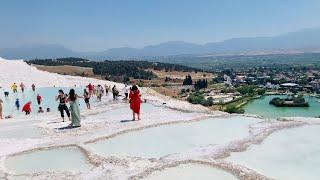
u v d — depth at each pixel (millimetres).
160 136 25234
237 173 17203
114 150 21938
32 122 31469
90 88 54094
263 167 18453
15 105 46531
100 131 26469
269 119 30922
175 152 21375
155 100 44188
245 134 25625
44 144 23234
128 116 32938
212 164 18531
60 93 30797
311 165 18688
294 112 131000
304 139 23781
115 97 48312
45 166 19266
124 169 18156
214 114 33750
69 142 23516
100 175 17406
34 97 55531
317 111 134000
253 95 196750
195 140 24125
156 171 17766
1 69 74688
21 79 73125
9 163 19875
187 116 32344
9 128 28984
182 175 17234
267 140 23641
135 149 22125
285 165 18734
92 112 36375
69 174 17672
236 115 32875
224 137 24828
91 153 20906
